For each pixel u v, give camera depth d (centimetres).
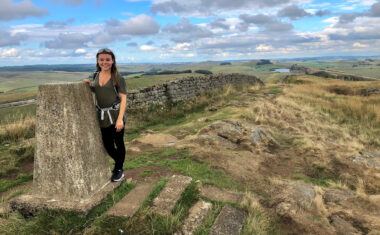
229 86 2052
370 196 407
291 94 1750
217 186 405
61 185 288
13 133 773
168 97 1473
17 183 468
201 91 1753
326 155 625
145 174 436
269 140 752
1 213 284
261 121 952
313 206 374
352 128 1095
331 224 332
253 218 307
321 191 431
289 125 961
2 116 1034
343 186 473
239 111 1076
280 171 547
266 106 1187
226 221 295
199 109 1355
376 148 836
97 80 300
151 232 255
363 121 1203
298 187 426
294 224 324
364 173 530
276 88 2078
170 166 487
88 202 284
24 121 877
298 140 754
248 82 2748
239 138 696
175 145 651
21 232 247
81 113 285
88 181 291
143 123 1063
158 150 620
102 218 266
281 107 1265
